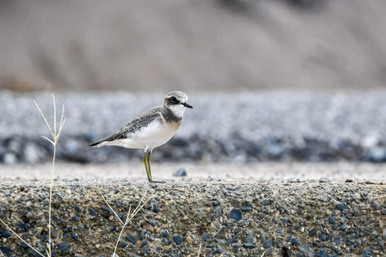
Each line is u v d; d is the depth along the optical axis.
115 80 41.44
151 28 45.34
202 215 7.04
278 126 16.48
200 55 45.06
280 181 8.41
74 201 6.99
